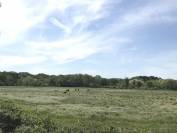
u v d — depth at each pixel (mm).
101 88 148000
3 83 157500
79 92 97312
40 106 50812
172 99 78812
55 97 71562
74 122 33969
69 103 61562
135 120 43844
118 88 157625
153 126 39281
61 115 42094
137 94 98938
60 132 29328
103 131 31359
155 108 57875
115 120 42688
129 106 59656
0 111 29953
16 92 87062
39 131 28562
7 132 27953
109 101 67875
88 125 32406
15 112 31000
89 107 53750
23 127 28625
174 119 45094
